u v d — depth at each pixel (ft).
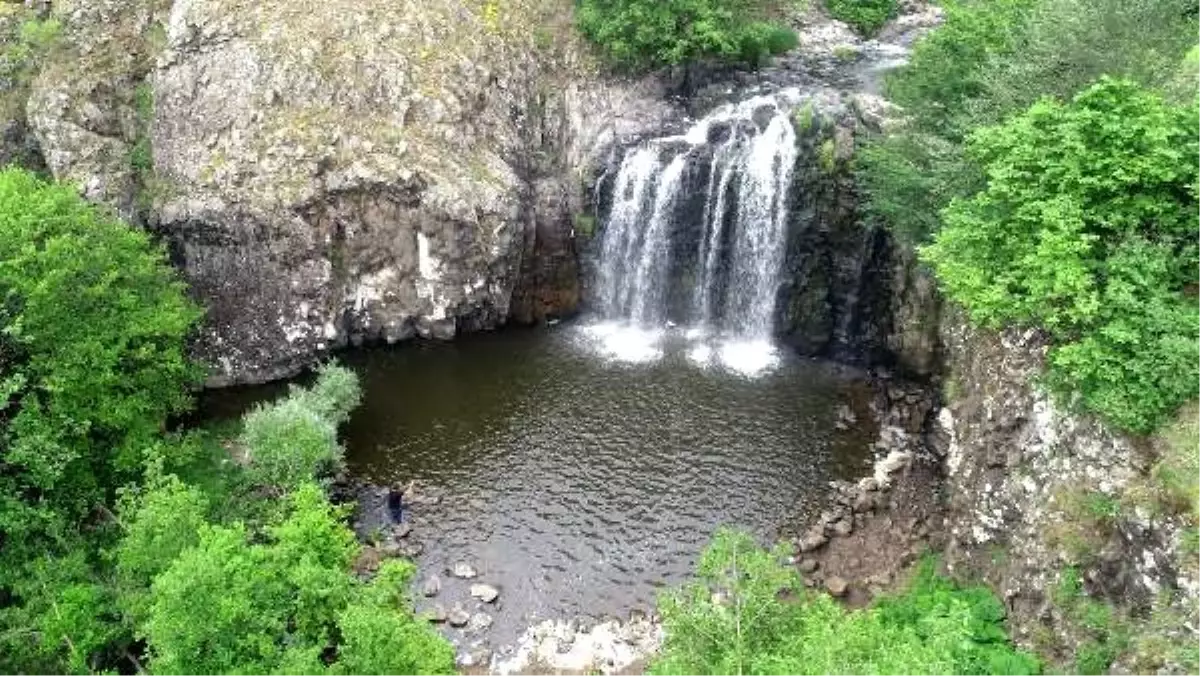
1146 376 77.30
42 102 147.02
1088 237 79.36
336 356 154.30
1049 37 99.96
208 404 141.90
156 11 157.58
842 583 108.68
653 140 160.25
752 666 69.21
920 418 135.95
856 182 141.38
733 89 167.73
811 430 135.54
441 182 149.79
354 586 83.97
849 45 185.06
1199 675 65.98
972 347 107.96
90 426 108.37
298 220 145.07
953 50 121.60
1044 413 88.17
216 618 72.18
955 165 105.70
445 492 125.39
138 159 149.38
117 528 104.53
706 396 143.84
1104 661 75.66
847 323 150.30
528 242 159.22
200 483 116.88
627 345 158.71
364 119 153.17
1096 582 79.77
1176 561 71.82
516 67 167.53
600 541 117.29
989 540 96.17
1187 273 81.66
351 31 157.58
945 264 92.27
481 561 114.62
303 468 114.73
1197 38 98.43
